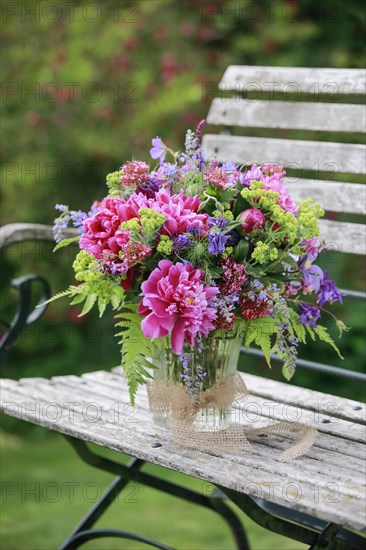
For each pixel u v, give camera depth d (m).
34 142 4.93
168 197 1.79
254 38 4.78
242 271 1.75
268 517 1.74
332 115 2.51
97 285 1.82
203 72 4.85
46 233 2.45
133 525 3.41
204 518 3.50
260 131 4.68
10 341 2.37
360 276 4.35
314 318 1.87
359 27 4.37
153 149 1.92
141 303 1.74
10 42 5.07
